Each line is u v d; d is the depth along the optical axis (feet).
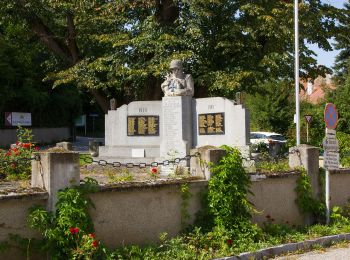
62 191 25.45
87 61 90.22
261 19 83.66
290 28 83.97
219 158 33.22
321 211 40.01
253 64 86.99
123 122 72.69
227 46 84.79
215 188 32.48
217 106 62.90
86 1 89.45
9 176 44.47
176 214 31.14
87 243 24.72
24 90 148.36
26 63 130.00
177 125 61.31
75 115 185.16
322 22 92.43
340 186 43.68
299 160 40.27
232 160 33.09
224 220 32.27
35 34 98.17
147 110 71.56
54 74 91.56
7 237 24.00
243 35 86.53
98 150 74.69
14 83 146.00
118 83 87.76
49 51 102.32
